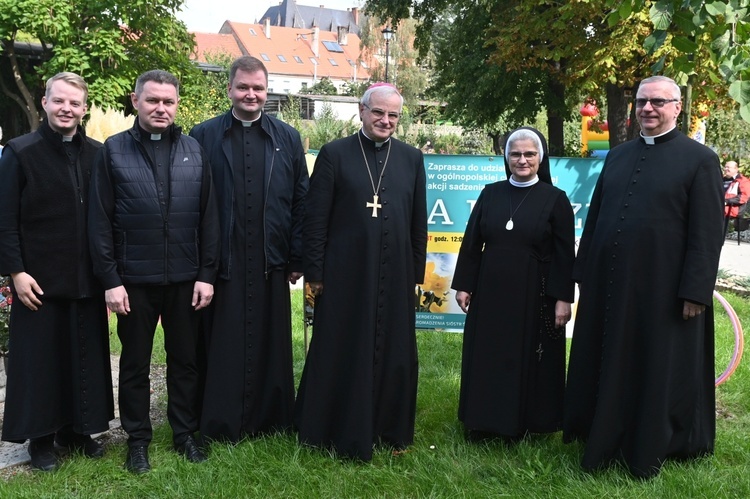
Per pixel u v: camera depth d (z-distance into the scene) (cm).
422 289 520
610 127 1452
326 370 382
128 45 1633
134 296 355
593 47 1230
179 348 377
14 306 355
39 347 351
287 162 391
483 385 398
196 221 366
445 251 516
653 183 358
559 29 1251
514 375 394
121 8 1527
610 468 361
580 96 1775
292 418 405
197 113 1664
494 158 505
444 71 1984
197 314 378
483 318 401
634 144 378
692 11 325
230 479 350
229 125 382
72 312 356
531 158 392
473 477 363
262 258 385
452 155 506
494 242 403
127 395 367
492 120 1839
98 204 347
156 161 357
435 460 376
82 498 334
